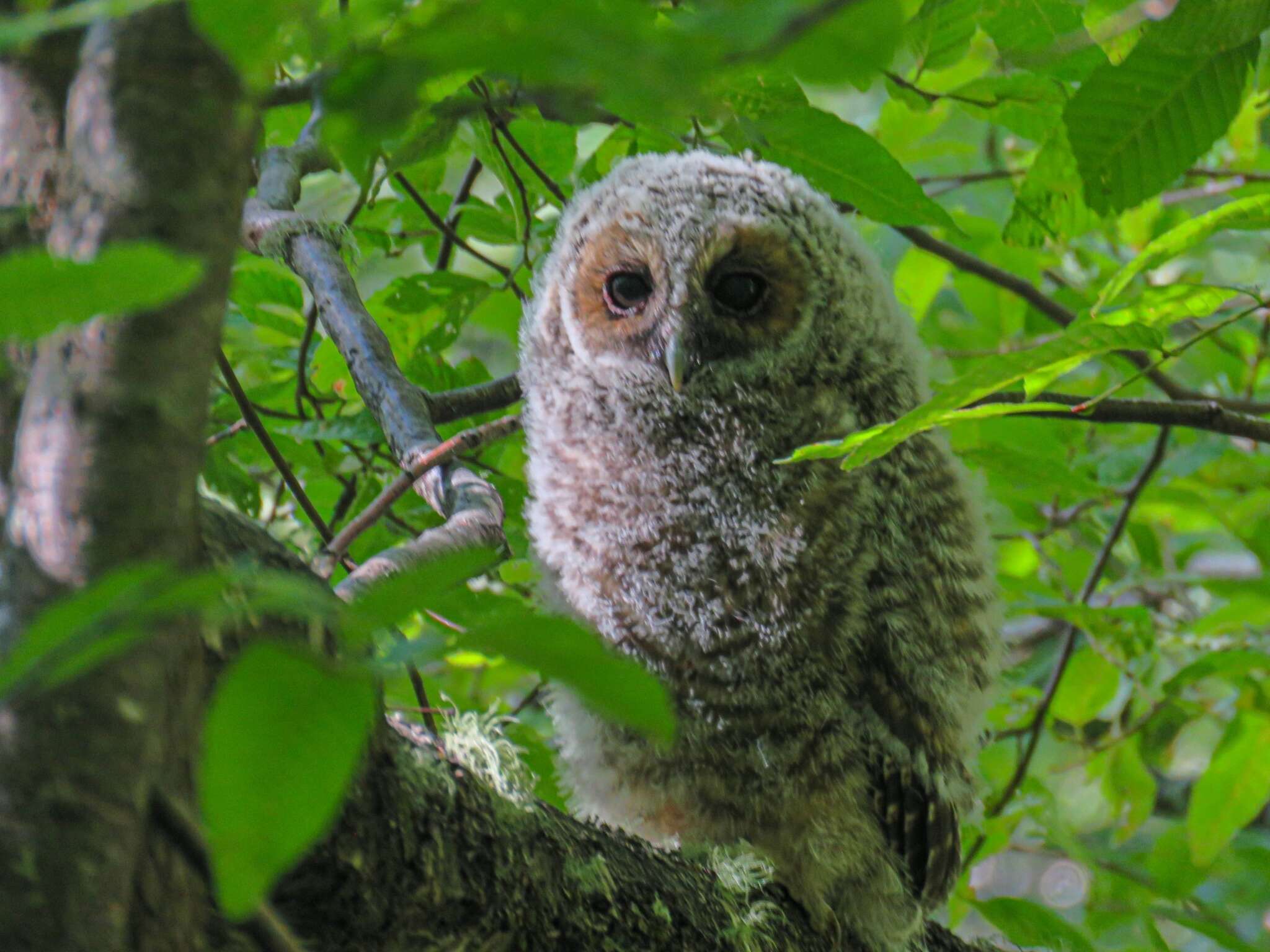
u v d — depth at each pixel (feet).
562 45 7.59
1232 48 15.37
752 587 15.75
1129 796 16.31
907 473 15.83
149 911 12.90
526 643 8.50
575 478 15.85
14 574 10.03
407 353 16.07
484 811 15.24
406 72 8.14
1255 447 16.56
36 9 10.84
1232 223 15.37
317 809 7.80
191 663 12.31
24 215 10.75
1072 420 16.29
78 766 9.70
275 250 15.66
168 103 10.31
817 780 15.72
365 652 10.37
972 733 15.84
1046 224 15.89
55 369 10.29
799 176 15.99
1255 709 16.10
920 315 16.49
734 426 15.84
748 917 15.44
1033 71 15.75
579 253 15.98
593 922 15.29
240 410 15.76
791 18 7.32
